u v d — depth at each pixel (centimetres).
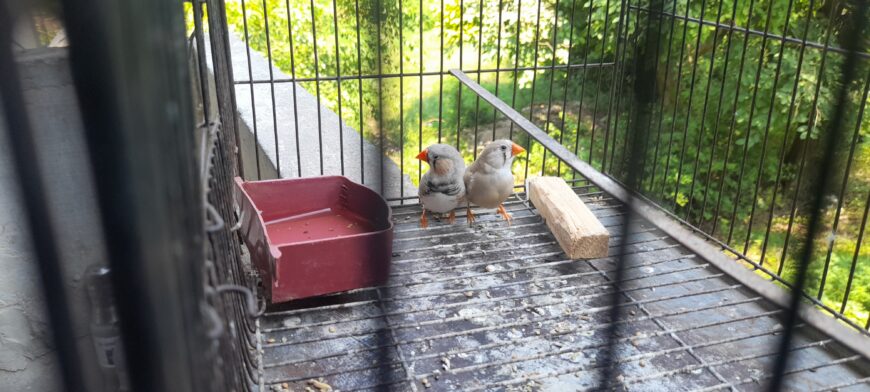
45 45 80
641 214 128
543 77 524
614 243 224
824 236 309
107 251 45
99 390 87
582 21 479
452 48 546
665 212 233
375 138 301
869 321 179
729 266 130
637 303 188
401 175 245
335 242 181
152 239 45
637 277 202
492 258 214
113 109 42
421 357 164
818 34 371
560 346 170
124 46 41
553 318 181
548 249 221
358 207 223
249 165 322
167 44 45
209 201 93
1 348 104
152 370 48
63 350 78
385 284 193
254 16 551
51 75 81
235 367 108
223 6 207
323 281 183
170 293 46
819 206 68
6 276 98
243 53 430
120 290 46
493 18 495
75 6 40
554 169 538
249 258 204
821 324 175
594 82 500
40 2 78
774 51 404
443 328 177
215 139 124
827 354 171
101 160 43
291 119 321
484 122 570
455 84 559
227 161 162
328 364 162
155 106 42
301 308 185
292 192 224
